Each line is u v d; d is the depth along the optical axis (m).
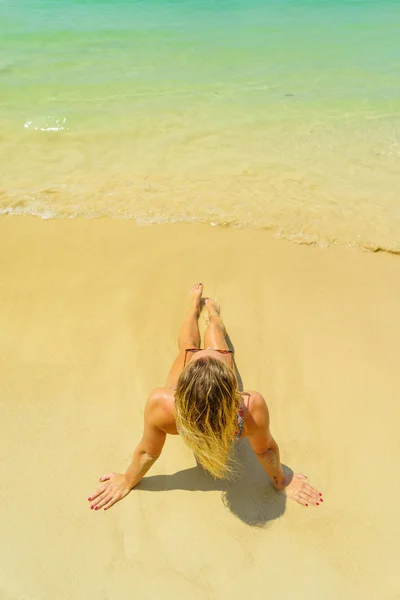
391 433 3.04
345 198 5.28
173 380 2.99
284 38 9.73
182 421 2.25
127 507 2.65
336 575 2.40
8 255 4.34
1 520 2.55
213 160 5.94
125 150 6.10
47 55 8.62
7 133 6.29
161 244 4.55
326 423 3.09
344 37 9.81
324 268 4.33
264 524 2.60
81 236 4.61
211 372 2.16
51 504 2.63
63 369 3.35
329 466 2.87
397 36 9.85
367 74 8.19
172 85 7.68
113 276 4.16
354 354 3.53
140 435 2.98
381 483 2.79
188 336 3.38
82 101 7.10
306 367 3.43
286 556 2.47
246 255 4.45
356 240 4.68
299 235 4.72
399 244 4.62
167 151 6.09
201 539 2.53
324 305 3.93
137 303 3.90
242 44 9.38
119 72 8.05
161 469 2.84
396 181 5.59
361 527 2.60
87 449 2.89
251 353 3.52
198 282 4.12
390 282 4.19
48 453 2.86
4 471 2.75
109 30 9.94
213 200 5.19
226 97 7.36
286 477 2.79
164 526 2.58
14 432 2.95
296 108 7.09
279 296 4.01
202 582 2.37
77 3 11.90
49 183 5.41
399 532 2.58
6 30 9.78
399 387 3.31
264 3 12.37
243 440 3.00
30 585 2.32
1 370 3.32
